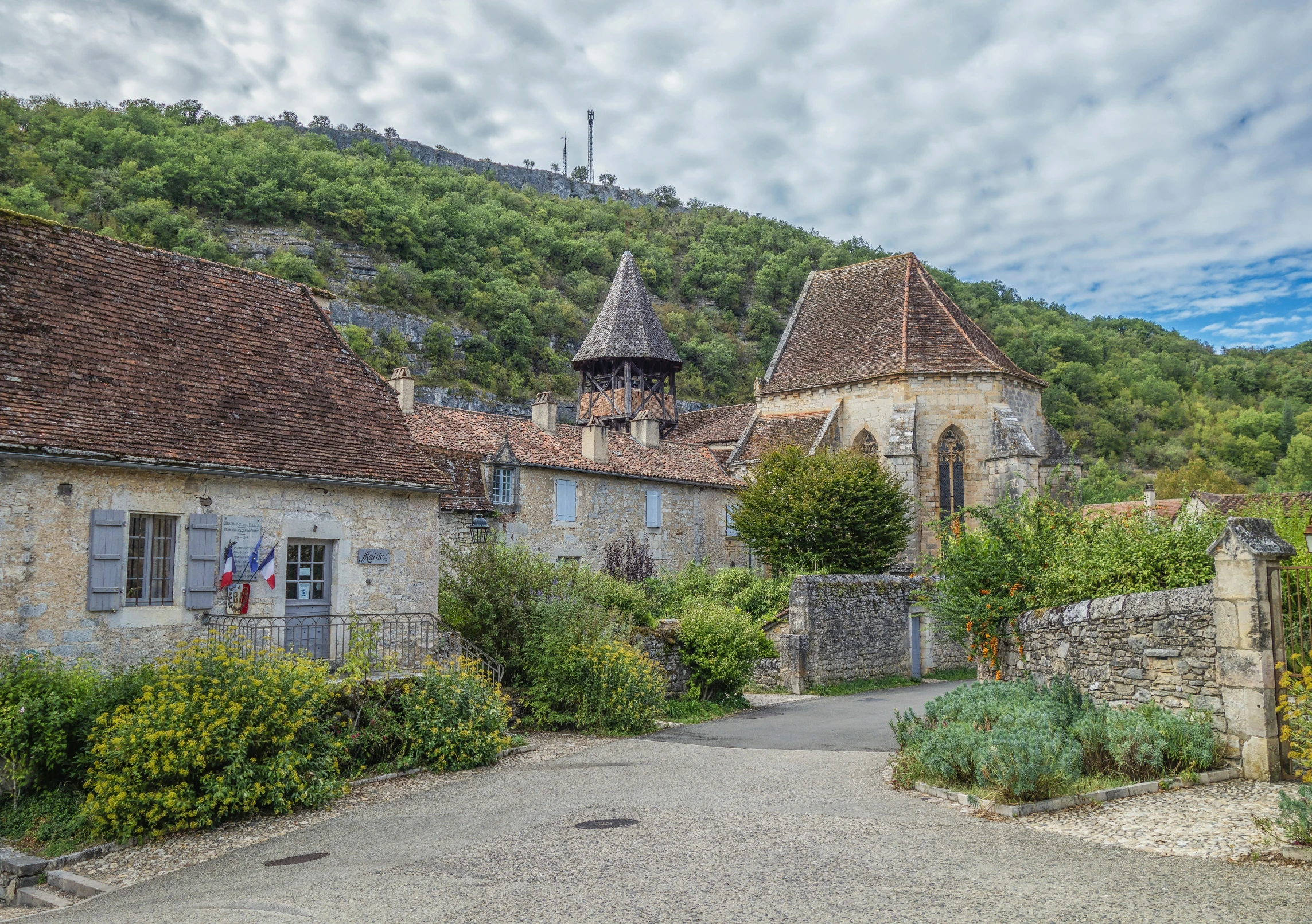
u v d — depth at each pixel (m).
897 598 23.14
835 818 7.40
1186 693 9.05
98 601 11.11
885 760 10.54
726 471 34.03
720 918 5.09
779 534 25.97
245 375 14.09
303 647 13.36
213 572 12.29
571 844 6.91
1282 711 8.31
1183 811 7.15
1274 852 5.98
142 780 8.95
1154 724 8.71
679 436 46.78
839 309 35.72
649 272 116.00
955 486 30.56
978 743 8.35
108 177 83.69
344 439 14.47
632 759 11.27
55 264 12.97
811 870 5.92
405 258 96.75
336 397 15.21
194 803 8.94
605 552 27.42
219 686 9.64
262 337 15.05
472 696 11.78
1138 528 11.09
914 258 35.19
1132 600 9.73
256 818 9.27
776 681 19.97
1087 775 8.20
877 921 4.93
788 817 7.49
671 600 23.00
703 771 10.04
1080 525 12.23
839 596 21.08
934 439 30.77
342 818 8.95
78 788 9.91
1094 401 87.88
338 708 10.85
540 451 26.89
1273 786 7.94
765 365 99.94
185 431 12.37
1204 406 92.19
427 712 11.34
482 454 24.98
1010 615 11.92
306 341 15.80
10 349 11.49
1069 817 7.17
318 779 9.66
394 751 11.21
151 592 11.86
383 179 106.88
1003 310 100.12
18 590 10.54
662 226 141.75
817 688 19.88
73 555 11.02
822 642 20.30
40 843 9.01
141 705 9.41
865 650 21.75
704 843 6.72
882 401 31.58
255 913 5.79
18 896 7.95
